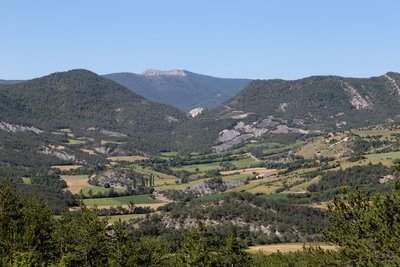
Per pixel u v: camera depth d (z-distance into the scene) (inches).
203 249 3149.6
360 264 1389.0
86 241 2495.1
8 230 2180.1
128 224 5743.1
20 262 1856.5
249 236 5487.2
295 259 3937.0
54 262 2231.8
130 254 2628.0
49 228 2485.2
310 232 5565.9
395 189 1435.8
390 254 1375.5
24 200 2655.0
